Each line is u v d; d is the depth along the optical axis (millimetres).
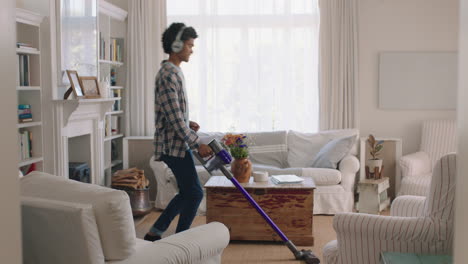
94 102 4906
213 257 2455
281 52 6082
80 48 4730
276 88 6098
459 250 635
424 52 6098
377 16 6137
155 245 2191
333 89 5961
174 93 3523
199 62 6125
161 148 3658
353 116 6012
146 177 5742
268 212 4102
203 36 6109
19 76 3947
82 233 1840
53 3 4227
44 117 4234
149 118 6113
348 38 5938
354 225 2514
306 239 4086
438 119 6133
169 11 6141
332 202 5086
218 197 4145
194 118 6176
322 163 5238
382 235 2467
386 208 5414
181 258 2184
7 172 717
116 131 5984
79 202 1951
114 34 6172
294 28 6043
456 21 6070
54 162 4258
